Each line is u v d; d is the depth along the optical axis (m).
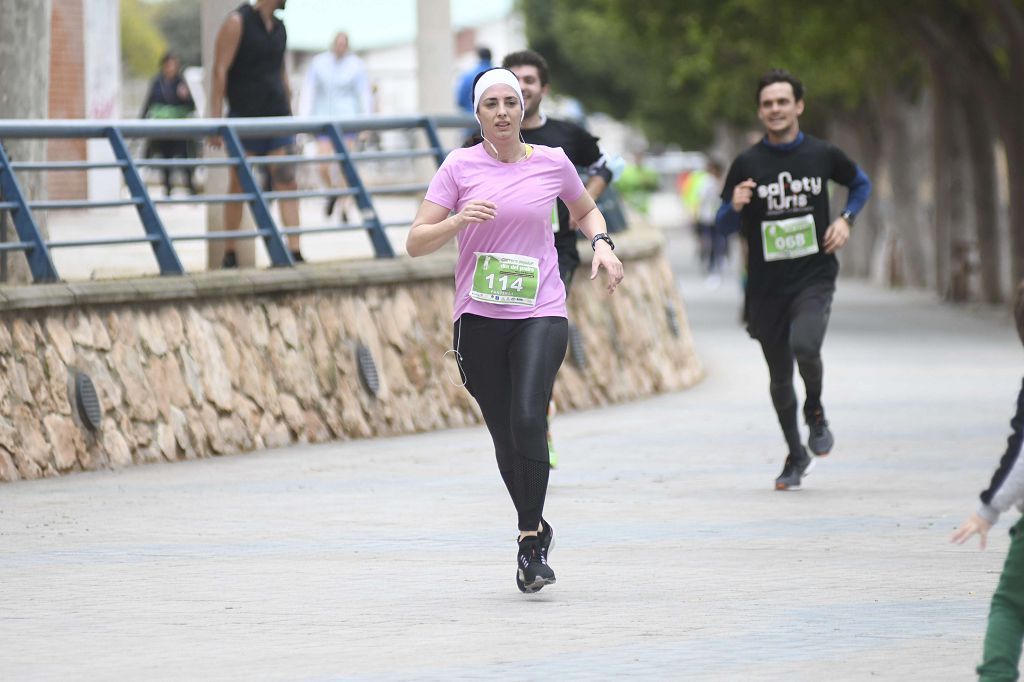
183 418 27.00
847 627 14.94
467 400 32.50
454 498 22.83
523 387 16.36
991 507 11.38
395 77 74.25
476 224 16.45
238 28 31.39
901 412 33.31
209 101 32.56
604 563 18.12
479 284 16.52
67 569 17.80
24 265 27.81
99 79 53.34
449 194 16.67
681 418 33.09
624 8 74.69
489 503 22.39
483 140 16.91
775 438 29.66
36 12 29.09
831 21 67.19
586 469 25.84
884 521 20.80
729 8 71.31
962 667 13.49
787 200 22.64
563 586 16.89
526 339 16.53
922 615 15.41
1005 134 62.69
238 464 26.36
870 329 57.75
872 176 95.12
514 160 16.73
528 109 23.25
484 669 13.48
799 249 22.64
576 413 34.34
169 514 21.41
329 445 28.91
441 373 32.16
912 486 23.80
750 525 20.58
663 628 14.94
